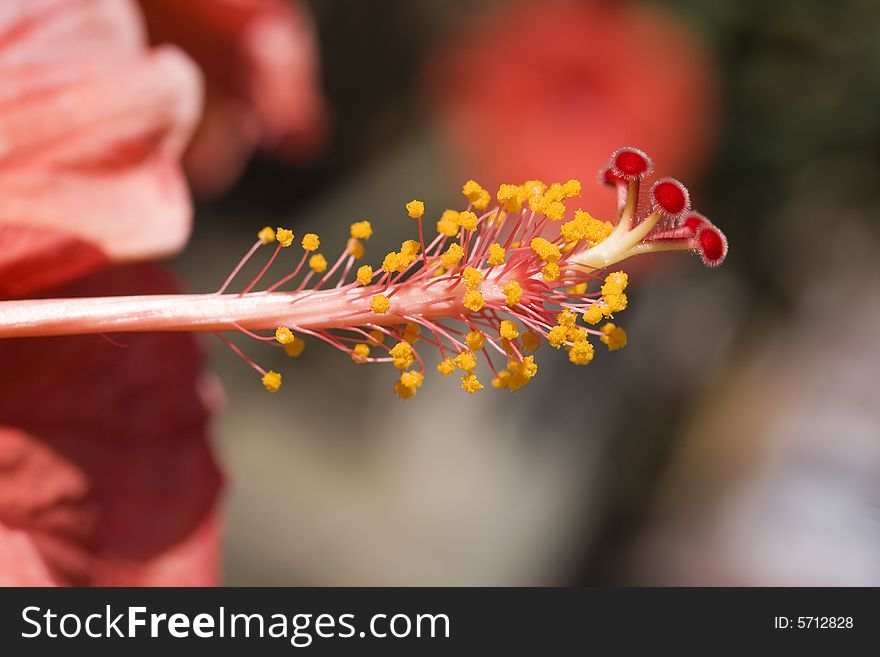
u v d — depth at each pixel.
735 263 0.49
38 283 0.18
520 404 0.55
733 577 0.58
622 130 0.44
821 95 0.42
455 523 0.53
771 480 0.63
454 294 0.18
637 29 0.43
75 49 0.19
